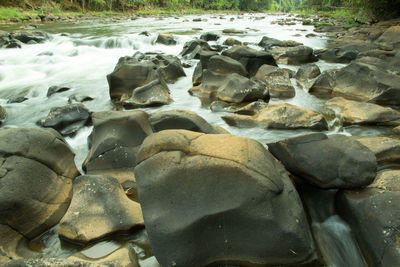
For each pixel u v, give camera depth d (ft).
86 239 9.52
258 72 27.20
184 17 123.44
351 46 38.32
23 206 9.92
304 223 8.80
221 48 45.44
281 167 10.34
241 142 9.36
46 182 11.19
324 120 17.90
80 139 17.71
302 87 26.68
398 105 20.92
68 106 19.29
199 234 8.23
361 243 8.73
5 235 9.32
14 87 29.09
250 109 20.30
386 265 7.71
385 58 30.45
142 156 9.36
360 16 67.87
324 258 8.79
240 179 8.24
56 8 104.27
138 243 9.64
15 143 11.13
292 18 117.70
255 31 68.59
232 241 8.41
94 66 36.88
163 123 14.67
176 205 8.37
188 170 8.46
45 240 9.91
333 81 25.00
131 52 46.34
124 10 139.23
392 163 11.84
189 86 27.84
